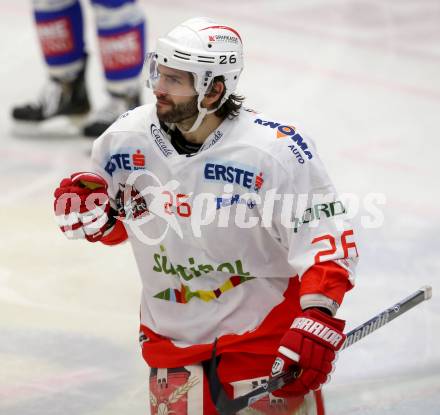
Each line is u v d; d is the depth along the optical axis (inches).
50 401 393.7
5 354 432.1
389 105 848.9
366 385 411.5
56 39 743.1
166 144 312.7
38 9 737.6
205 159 308.2
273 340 320.5
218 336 323.3
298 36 1018.7
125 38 717.9
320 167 309.0
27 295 495.5
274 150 303.4
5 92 856.3
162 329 333.7
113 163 325.7
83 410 387.2
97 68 916.6
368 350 444.5
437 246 570.3
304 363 291.7
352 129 784.9
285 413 317.4
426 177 689.6
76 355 433.7
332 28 1049.5
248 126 308.2
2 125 779.4
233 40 307.1
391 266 540.1
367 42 1014.4
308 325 293.6
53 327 459.8
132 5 712.4
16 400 393.7
